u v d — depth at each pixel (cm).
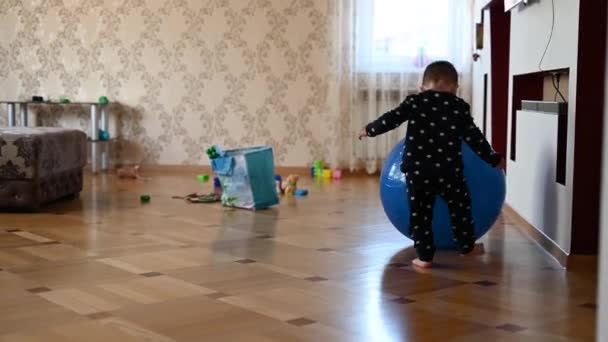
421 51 622
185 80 666
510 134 423
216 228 382
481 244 338
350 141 639
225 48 657
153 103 673
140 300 244
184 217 415
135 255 314
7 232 365
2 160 418
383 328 217
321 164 635
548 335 212
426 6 620
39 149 423
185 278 275
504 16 453
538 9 350
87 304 239
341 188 549
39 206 436
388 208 328
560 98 359
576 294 257
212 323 220
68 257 309
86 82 681
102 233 364
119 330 213
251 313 231
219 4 654
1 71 692
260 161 448
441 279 277
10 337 207
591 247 294
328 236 362
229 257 312
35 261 301
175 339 206
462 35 614
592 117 289
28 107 686
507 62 454
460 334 212
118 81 676
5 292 253
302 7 642
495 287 266
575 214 293
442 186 293
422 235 296
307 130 652
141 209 443
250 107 659
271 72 652
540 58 345
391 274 285
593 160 291
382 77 629
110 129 680
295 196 505
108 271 285
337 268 294
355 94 631
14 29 687
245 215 424
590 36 287
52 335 209
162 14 663
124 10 669
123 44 671
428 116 292
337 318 226
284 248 333
